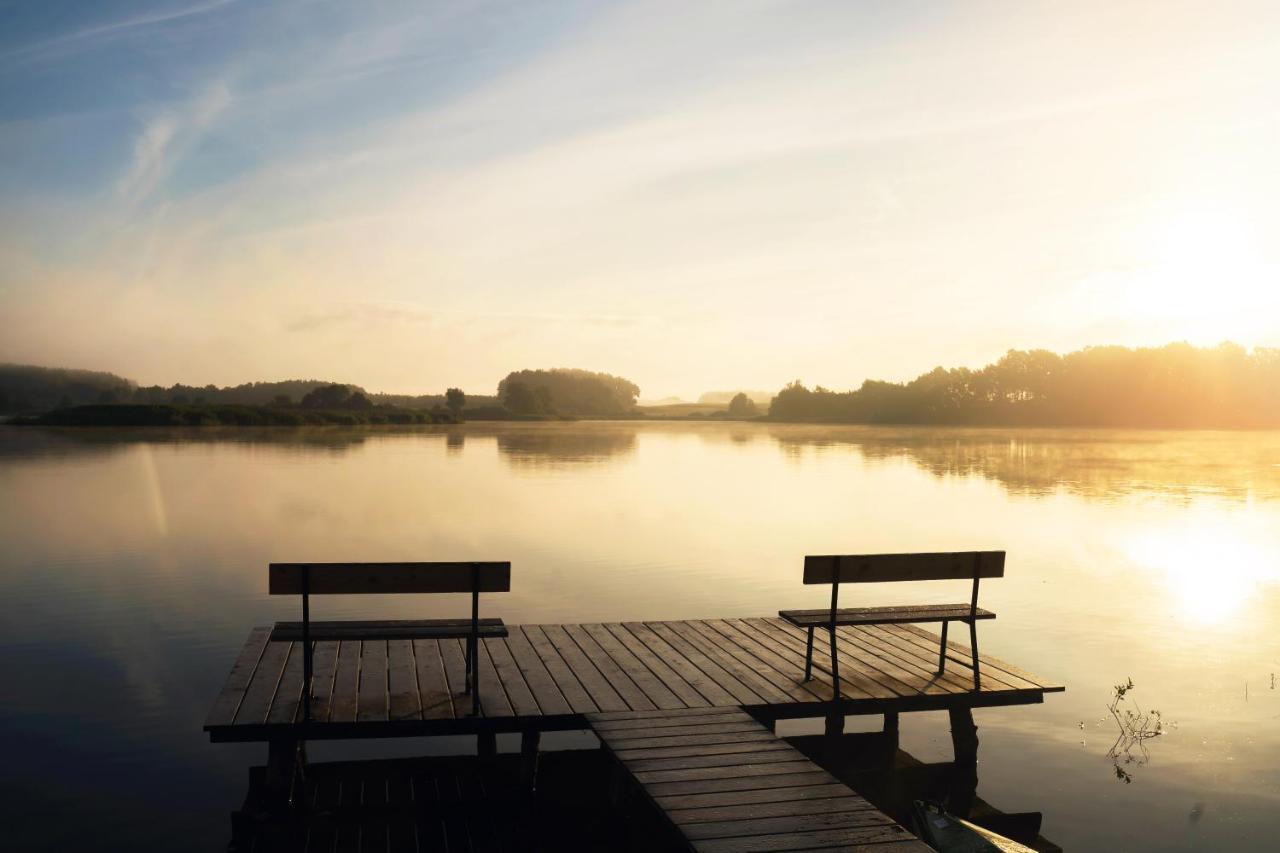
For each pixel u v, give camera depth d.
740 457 52.28
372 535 21.61
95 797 8.07
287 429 87.06
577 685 9.05
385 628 8.28
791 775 7.01
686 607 14.88
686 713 8.29
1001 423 127.25
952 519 25.52
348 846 7.42
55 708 10.13
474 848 7.44
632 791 7.81
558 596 15.62
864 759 9.30
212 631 13.17
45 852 7.12
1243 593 16.52
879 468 44.44
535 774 8.26
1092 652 12.76
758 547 20.52
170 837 7.41
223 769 8.66
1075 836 7.54
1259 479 38.69
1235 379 116.31
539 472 40.12
